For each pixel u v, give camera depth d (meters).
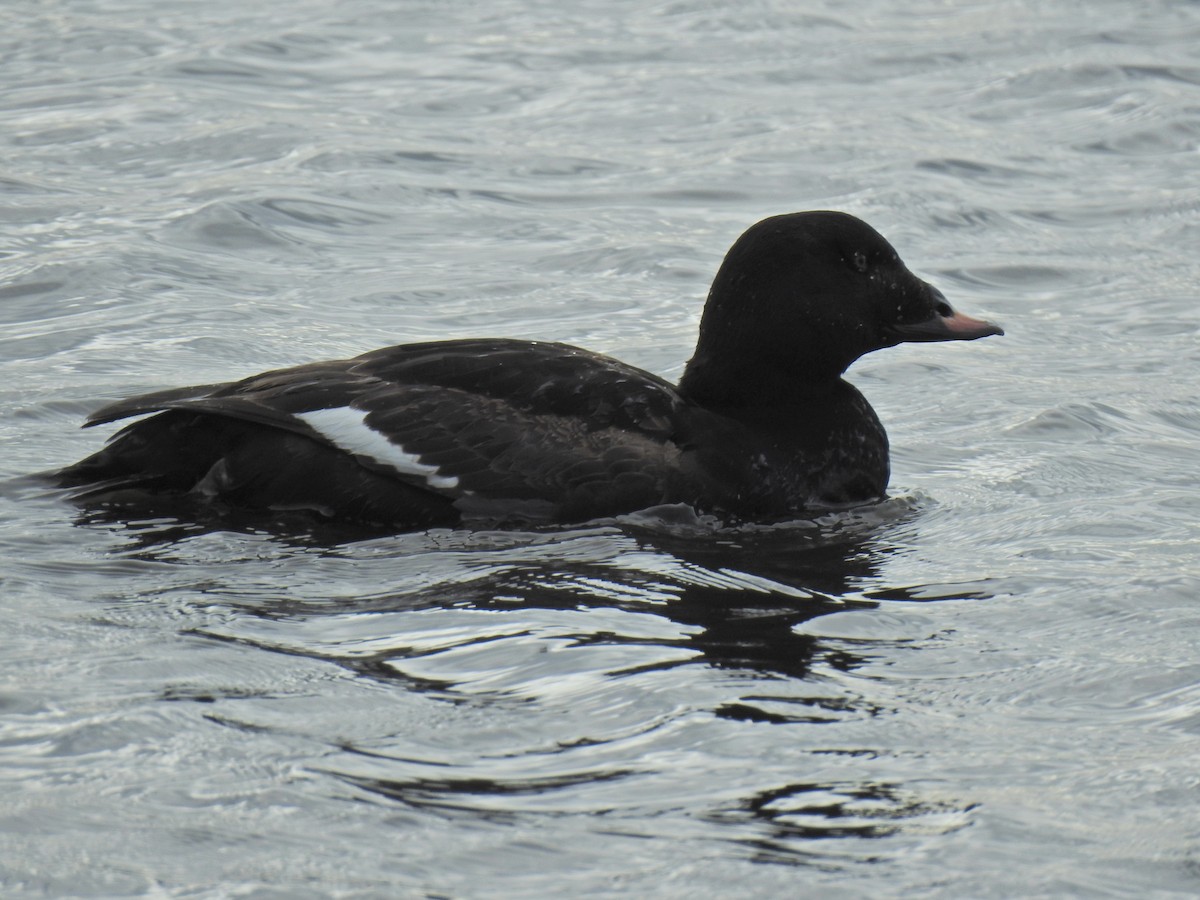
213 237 17.66
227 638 8.66
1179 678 8.28
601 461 10.96
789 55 26.44
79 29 26.25
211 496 11.09
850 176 20.55
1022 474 12.10
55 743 7.35
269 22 27.12
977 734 7.66
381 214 18.84
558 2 29.41
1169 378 14.38
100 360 14.25
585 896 6.29
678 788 7.08
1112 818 6.88
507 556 10.22
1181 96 24.12
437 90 23.95
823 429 11.63
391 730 7.57
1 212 18.09
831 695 8.07
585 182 20.25
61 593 9.33
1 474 11.71
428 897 6.25
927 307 12.05
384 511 10.83
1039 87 24.77
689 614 9.23
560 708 7.86
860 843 6.67
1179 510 11.19
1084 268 17.75
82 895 6.23
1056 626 9.05
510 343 11.62
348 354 14.70
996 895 6.33
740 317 11.71
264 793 6.95
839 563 10.26
